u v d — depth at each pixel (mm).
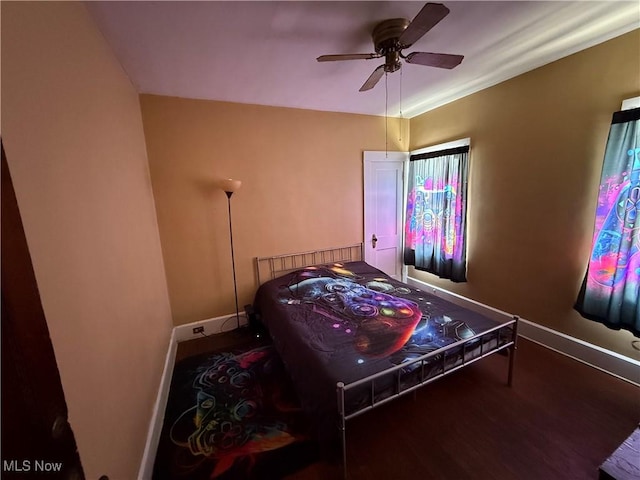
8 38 710
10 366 436
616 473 1029
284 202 3254
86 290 1032
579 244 2240
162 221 2719
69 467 550
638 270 1855
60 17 1041
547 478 1418
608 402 1868
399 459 1543
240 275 3137
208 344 2852
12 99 714
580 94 2125
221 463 1557
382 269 4062
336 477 1466
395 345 1810
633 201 1843
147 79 2238
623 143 1867
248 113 2949
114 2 1339
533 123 2451
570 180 2246
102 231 1269
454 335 1901
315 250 3520
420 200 3688
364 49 1932
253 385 2193
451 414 1828
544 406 1858
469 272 3197
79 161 1108
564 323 2393
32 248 739
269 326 2568
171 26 1580
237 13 1501
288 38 1768
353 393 1470
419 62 1726
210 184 2869
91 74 1337
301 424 1812
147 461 1454
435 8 1196
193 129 2736
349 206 3672
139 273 1820
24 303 479
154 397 1820
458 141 3100
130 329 1493
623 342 2062
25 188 738
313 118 3293
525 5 1563
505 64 2328
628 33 1845
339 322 2146
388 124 3758
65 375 824
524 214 2598
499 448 1585
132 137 2104
